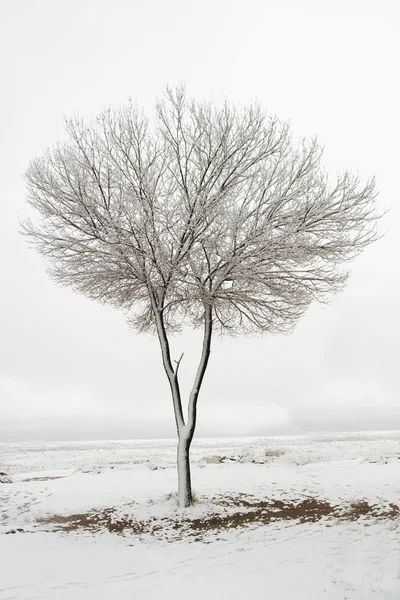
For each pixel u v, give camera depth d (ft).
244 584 23.80
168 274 46.06
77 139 46.37
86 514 43.45
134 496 48.60
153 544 34.27
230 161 46.29
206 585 23.97
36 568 27.40
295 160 46.09
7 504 46.34
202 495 47.88
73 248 47.44
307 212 43.19
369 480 50.42
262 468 61.98
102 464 78.84
